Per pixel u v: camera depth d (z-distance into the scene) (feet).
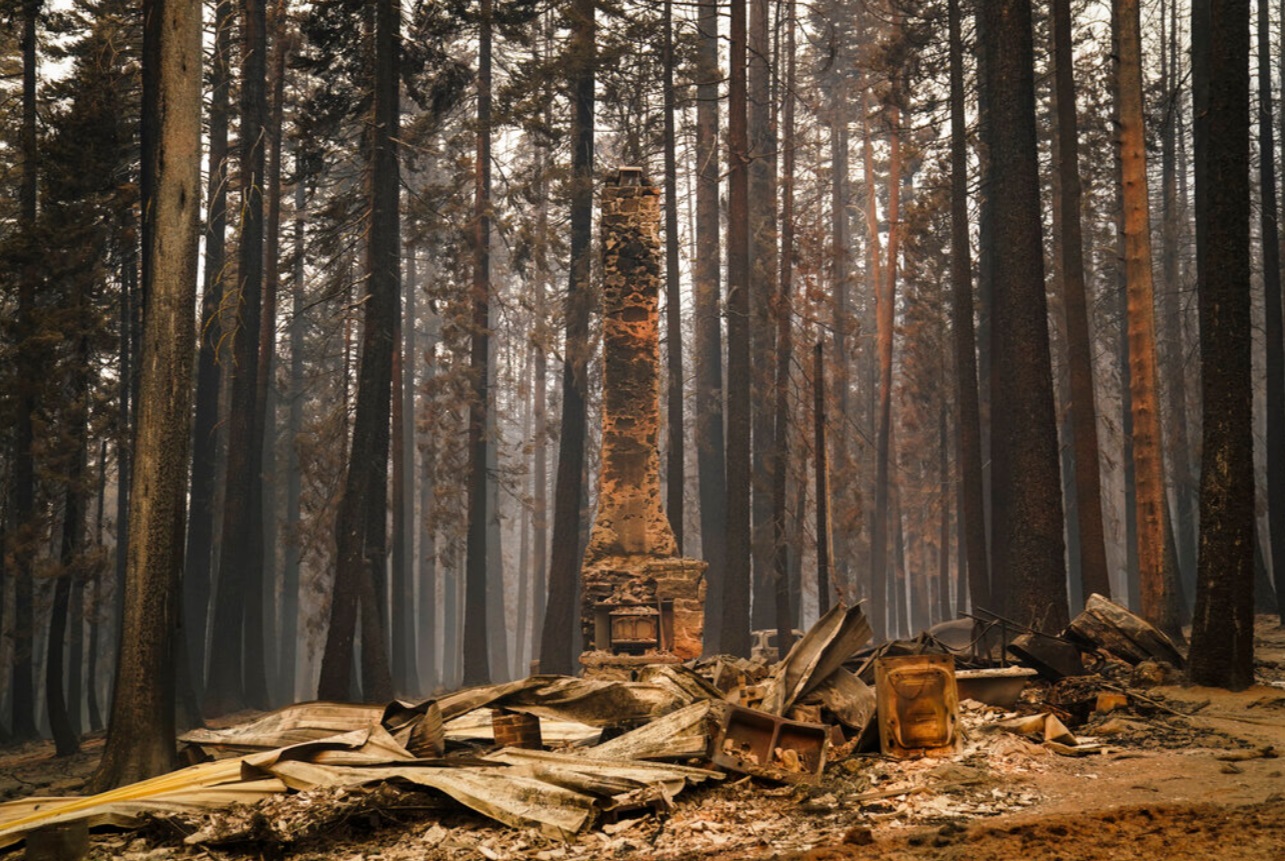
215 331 97.30
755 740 33.04
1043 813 26.76
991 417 80.18
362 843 28.53
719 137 130.72
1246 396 47.57
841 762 33.60
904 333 135.85
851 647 40.27
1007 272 62.49
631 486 77.41
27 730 84.94
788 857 23.91
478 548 111.55
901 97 108.58
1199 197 90.07
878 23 147.95
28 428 80.59
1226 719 40.32
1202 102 90.02
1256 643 67.77
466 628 109.70
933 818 27.02
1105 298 129.18
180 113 45.85
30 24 89.81
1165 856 22.29
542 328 116.06
